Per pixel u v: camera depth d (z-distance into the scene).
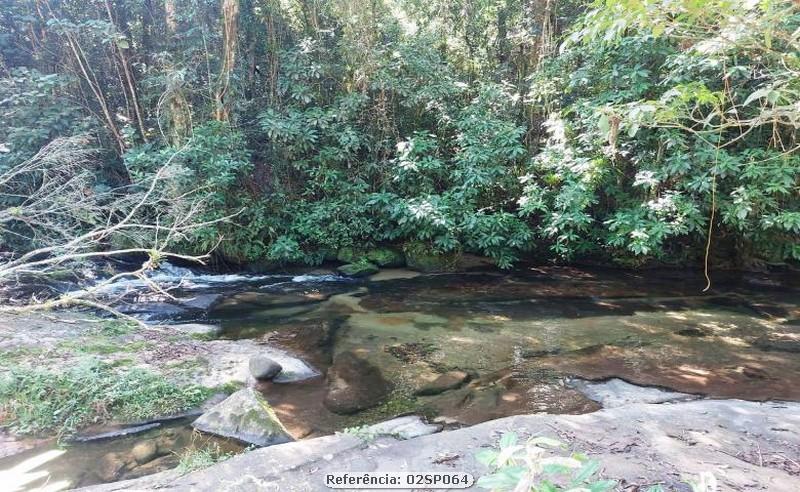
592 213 8.05
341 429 3.47
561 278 7.93
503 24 9.71
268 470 2.52
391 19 8.97
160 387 3.86
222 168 7.39
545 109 8.28
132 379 3.90
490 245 8.00
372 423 3.56
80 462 3.08
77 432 3.39
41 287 6.62
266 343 5.07
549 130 7.39
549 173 7.77
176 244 7.92
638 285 7.48
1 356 4.16
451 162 8.57
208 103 8.43
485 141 7.95
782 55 2.02
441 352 4.93
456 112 8.81
